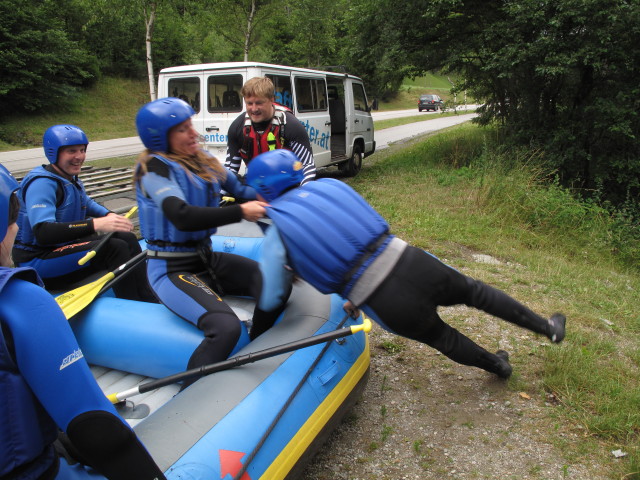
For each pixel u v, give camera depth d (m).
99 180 7.82
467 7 12.04
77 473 1.48
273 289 2.38
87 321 2.78
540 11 10.36
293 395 2.31
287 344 2.26
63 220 3.37
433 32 12.96
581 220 8.48
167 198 2.34
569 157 11.33
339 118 11.24
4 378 1.15
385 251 2.32
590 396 3.34
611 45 10.22
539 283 5.73
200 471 1.84
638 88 10.59
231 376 2.26
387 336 4.21
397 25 12.92
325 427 2.48
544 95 11.88
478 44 12.29
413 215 8.03
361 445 2.94
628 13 9.75
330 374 2.57
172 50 33.00
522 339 4.16
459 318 4.54
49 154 3.27
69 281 3.53
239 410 2.10
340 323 2.83
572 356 3.75
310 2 23.02
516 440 2.95
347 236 2.28
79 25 28.33
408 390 3.46
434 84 74.12
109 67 29.70
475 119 15.09
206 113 8.63
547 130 12.09
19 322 1.15
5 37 22.48
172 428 1.95
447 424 3.10
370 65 14.30
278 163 2.40
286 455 2.20
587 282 6.04
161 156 2.43
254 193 2.93
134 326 2.66
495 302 2.60
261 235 3.78
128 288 3.34
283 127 3.71
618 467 2.74
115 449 1.28
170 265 2.70
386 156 15.24
